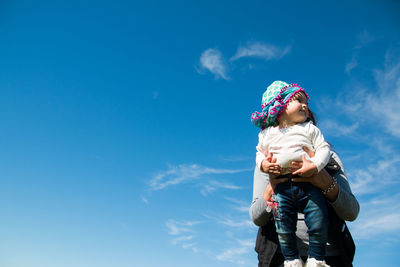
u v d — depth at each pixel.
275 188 2.54
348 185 2.84
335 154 3.04
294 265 2.35
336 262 2.75
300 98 2.67
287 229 2.43
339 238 2.66
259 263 3.03
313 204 2.35
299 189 2.39
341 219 2.67
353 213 2.63
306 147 2.47
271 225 2.97
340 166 2.93
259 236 3.10
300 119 2.60
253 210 3.00
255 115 2.86
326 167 2.83
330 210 2.69
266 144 2.65
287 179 2.45
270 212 2.84
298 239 2.89
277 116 2.66
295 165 2.39
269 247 2.94
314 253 2.29
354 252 2.70
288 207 2.44
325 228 2.32
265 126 2.84
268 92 2.81
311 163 2.33
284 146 2.48
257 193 3.14
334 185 2.48
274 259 2.94
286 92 2.66
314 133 2.50
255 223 3.01
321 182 2.40
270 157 2.53
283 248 2.45
